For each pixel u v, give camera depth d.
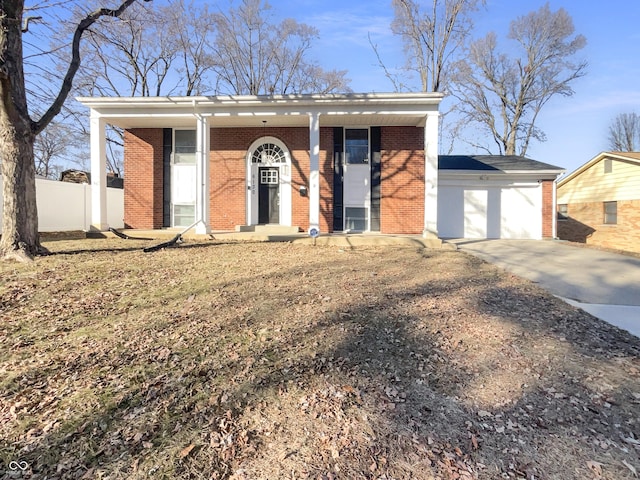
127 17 11.49
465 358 3.83
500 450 2.53
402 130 13.84
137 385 3.24
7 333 4.26
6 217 7.83
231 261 8.23
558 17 29.34
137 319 4.70
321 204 13.95
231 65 28.20
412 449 2.53
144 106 12.11
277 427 2.74
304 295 5.71
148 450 2.48
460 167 16.11
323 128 13.90
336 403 3.04
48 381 3.29
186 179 14.23
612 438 2.65
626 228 16.89
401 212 13.88
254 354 3.81
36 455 2.42
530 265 8.93
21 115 7.88
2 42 7.65
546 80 30.89
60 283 6.13
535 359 3.82
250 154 14.03
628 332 4.59
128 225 14.23
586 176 19.38
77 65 8.95
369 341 4.17
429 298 5.73
